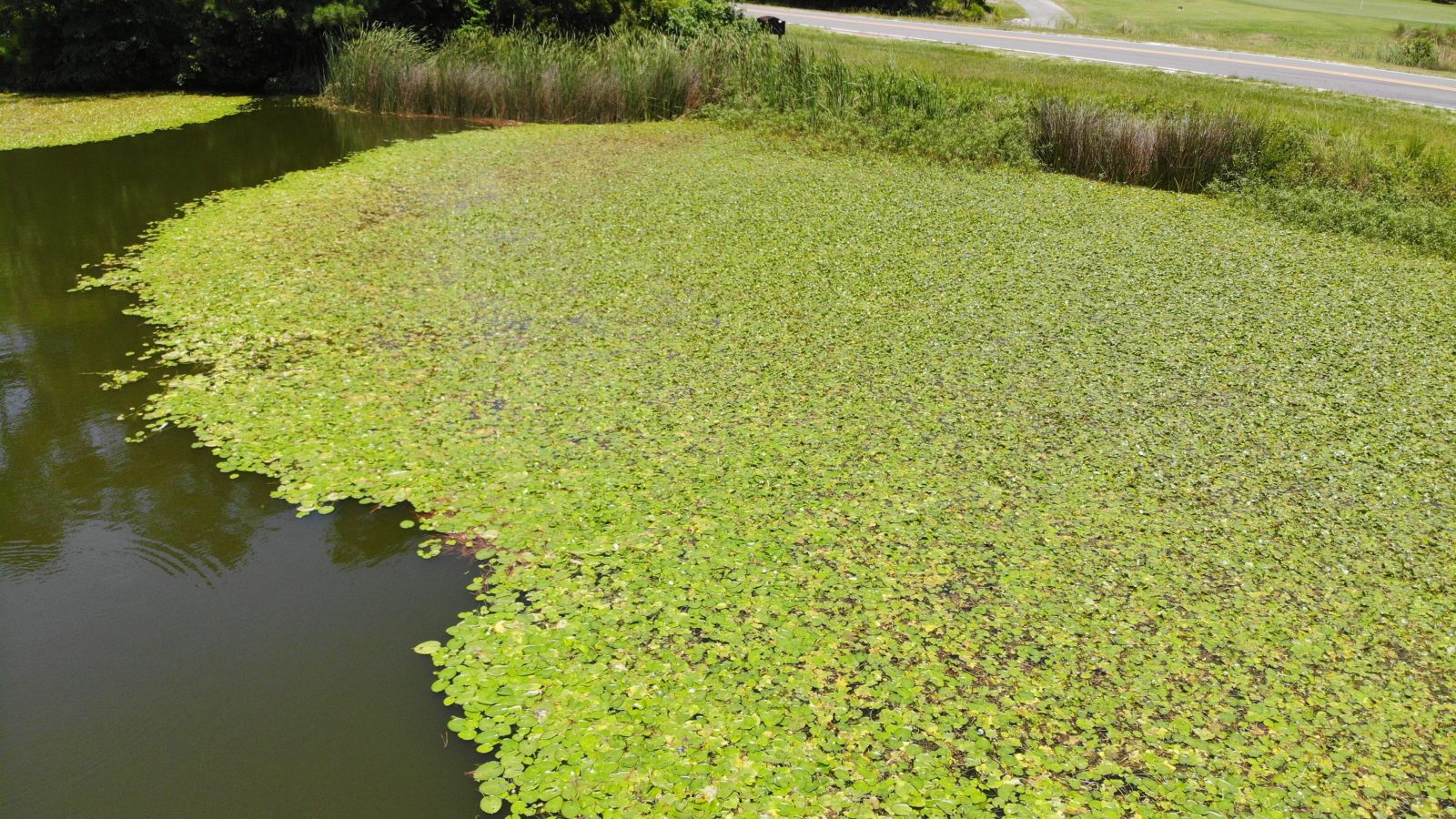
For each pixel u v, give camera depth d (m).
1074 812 3.70
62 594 4.93
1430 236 10.85
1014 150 14.07
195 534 5.39
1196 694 4.30
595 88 16.98
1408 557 5.32
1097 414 6.77
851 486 5.81
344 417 6.50
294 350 7.51
